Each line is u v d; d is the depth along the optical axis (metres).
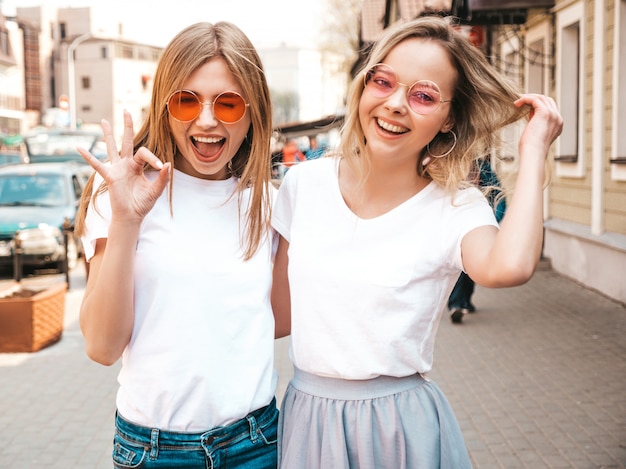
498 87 1.99
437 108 1.92
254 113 2.09
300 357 2.09
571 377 5.70
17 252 10.27
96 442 4.68
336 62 34.72
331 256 2.03
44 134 20.02
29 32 73.00
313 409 2.06
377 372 1.98
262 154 2.12
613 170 8.47
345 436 2.02
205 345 2.00
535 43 11.34
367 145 2.03
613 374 5.73
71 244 11.73
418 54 1.93
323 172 2.11
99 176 2.02
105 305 1.87
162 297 1.99
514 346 6.64
